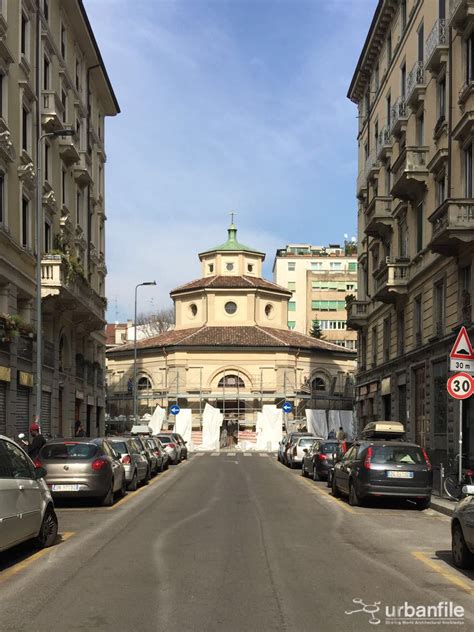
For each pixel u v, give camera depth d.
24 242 29.20
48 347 32.59
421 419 30.44
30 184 29.27
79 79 40.50
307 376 63.19
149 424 56.91
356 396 46.12
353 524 14.43
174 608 7.52
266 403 60.94
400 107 32.94
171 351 62.03
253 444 56.62
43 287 30.38
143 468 23.48
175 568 9.62
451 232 22.91
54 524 11.60
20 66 28.36
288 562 10.11
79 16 37.34
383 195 37.62
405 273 32.38
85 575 9.17
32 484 10.52
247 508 16.95
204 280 67.94
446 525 14.62
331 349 64.62
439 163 26.62
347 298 45.19
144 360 64.94
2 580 8.89
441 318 27.83
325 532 13.17
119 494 19.31
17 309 28.06
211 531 13.09
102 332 46.94
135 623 6.96
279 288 67.56
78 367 39.69
